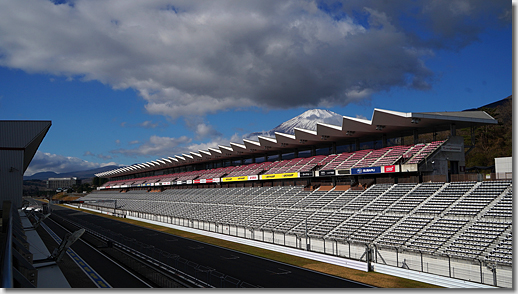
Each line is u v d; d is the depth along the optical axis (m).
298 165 76.75
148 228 72.12
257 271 34.50
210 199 87.69
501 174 42.31
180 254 43.22
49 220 91.75
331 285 29.17
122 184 170.62
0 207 48.03
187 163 127.12
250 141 86.81
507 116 90.81
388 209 45.16
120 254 40.62
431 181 47.72
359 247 36.88
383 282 29.72
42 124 51.97
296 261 38.78
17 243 26.50
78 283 30.73
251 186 86.94
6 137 49.59
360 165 59.91
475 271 27.97
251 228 53.22
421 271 30.64
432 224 37.88
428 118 47.53
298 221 53.03
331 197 57.59
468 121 49.06
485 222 34.16
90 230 63.28
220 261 39.16
